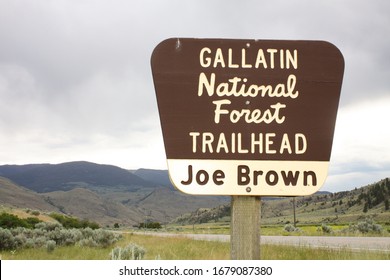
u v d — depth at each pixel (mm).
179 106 4605
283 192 4555
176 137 4578
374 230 34281
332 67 4711
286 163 4586
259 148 4590
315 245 19703
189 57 4668
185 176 4543
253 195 4551
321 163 4598
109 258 13984
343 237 28594
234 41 4711
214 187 4539
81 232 26672
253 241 4547
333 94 4680
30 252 20141
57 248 21797
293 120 4637
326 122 4648
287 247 16906
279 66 4695
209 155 4566
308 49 4727
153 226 120188
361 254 12398
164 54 4660
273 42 4727
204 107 4617
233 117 4617
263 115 4625
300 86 4676
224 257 13883
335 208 164875
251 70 4676
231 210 4645
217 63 4672
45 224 33750
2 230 20891
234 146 4582
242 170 4562
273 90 4660
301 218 160125
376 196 153000
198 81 4641
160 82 4625
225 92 4641
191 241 25656
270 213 191250
